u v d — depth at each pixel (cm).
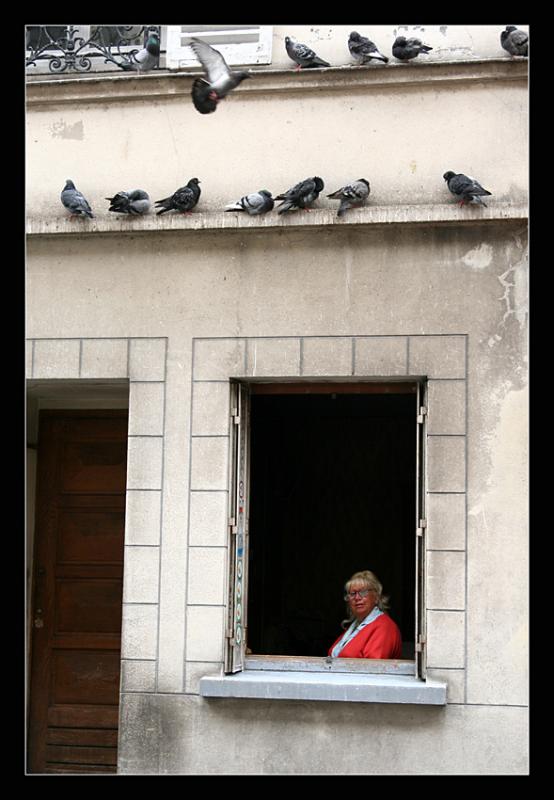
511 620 717
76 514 927
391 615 1235
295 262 763
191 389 767
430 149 757
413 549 1232
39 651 916
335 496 1257
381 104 765
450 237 748
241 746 736
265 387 780
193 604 751
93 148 798
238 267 770
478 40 766
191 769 739
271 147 776
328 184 766
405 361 744
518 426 729
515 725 710
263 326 763
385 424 1253
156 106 793
